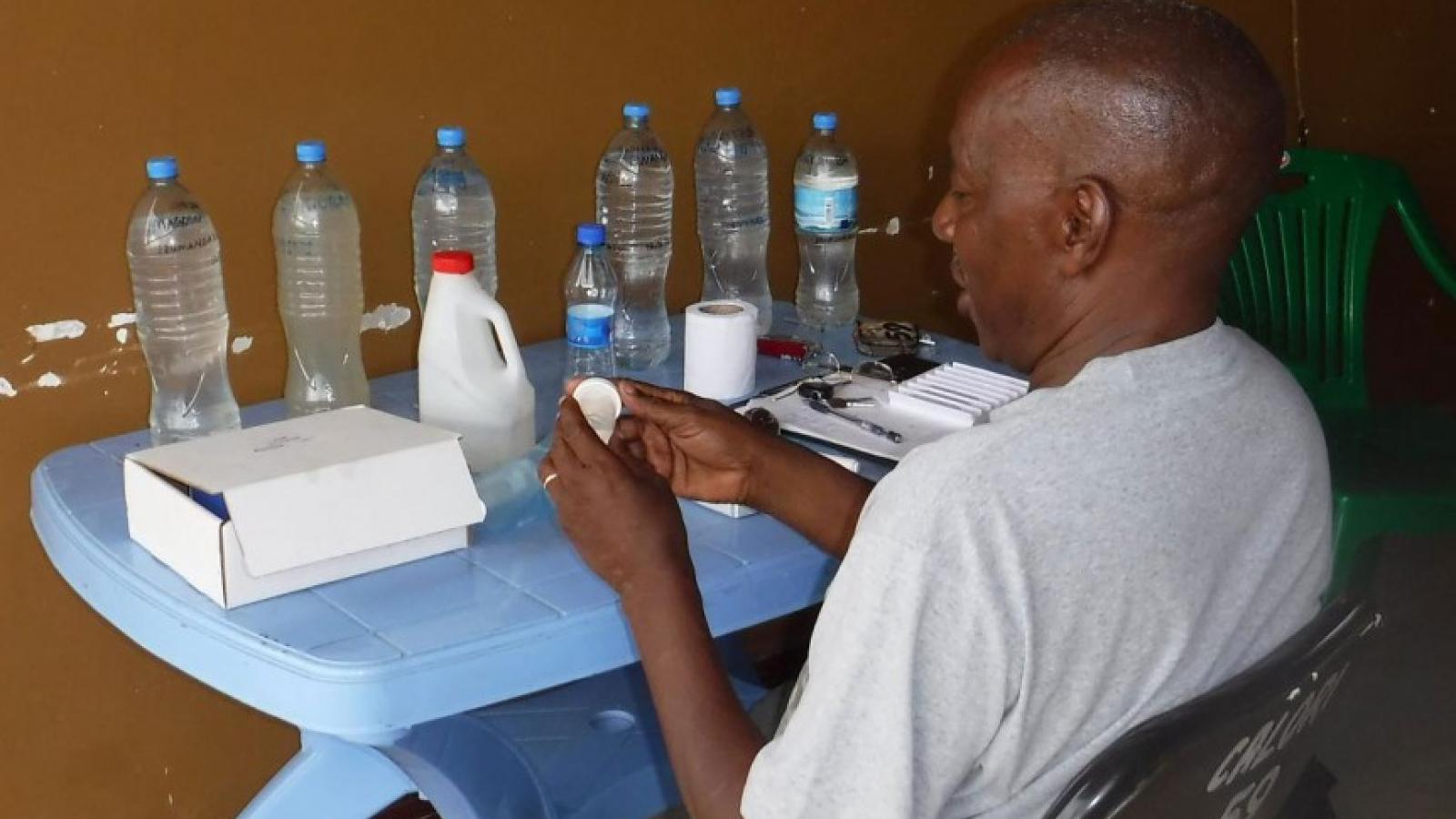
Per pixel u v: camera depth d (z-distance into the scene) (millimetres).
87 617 1912
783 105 2363
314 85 1884
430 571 1358
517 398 1569
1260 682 933
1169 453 955
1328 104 3277
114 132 1758
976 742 926
